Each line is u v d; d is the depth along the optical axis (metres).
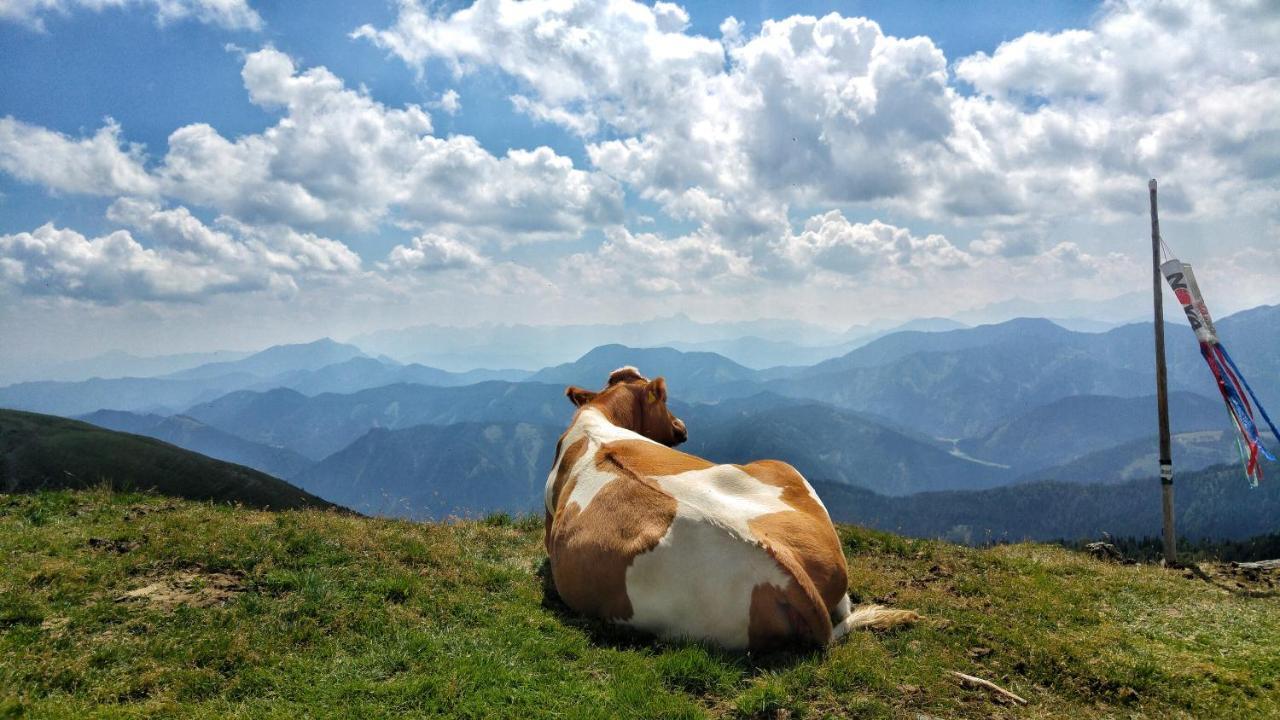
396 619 3.10
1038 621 3.57
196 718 2.34
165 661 2.70
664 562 2.98
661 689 2.66
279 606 3.11
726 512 3.06
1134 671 3.06
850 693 2.77
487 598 3.41
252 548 3.55
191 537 3.62
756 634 2.93
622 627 3.11
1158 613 3.78
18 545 3.52
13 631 2.84
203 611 3.04
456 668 2.76
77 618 2.94
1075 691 2.96
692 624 2.96
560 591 3.35
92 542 3.58
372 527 4.21
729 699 2.69
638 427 4.28
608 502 3.22
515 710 2.53
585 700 2.63
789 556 2.98
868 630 3.24
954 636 3.28
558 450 3.97
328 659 2.82
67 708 2.34
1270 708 2.90
